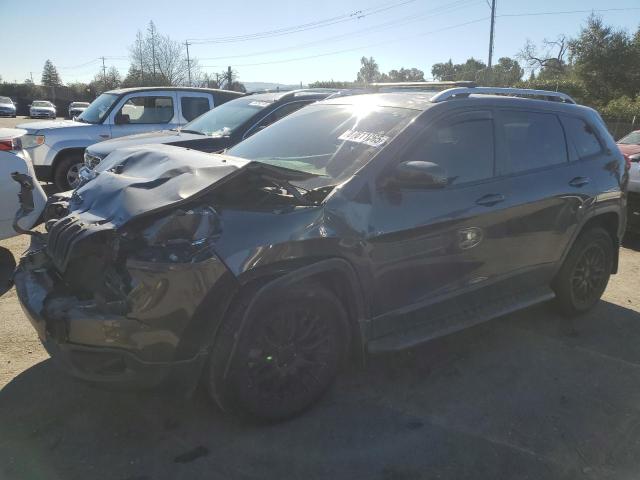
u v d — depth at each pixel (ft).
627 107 94.27
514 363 12.64
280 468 8.89
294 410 10.03
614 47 118.73
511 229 12.53
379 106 12.60
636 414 10.71
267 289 8.95
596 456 9.41
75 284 9.12
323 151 11.66
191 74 189.26
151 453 9.13
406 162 10.44
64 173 30.53
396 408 10.65
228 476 8.66
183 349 8.58
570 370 12.41
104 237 8.68
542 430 10.10
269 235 9.00
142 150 11.66
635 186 23.89
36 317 8.91
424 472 8.90
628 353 13.38
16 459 8.87
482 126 12.43
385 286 10.55
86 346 8.39
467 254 11.73
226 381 9.02
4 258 18.98
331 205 9.80
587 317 15.56
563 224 13.82
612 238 15.76
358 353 10.80
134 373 8.47
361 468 8.95
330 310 10.00
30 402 10.45
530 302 13.47
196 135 23.41
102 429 9.72
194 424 9.93
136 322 8.22
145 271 8.19
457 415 10.49
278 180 9.60
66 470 8.66
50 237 9.68
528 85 121.80
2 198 16.84
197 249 8.47
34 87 230.27
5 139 17.13
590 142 15.06
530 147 13.41
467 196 11.62
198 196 8.85
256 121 23.27
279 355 9.57
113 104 31.12
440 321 11.78
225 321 8.84
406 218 10.57
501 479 8.80
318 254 9.46
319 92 25.48
